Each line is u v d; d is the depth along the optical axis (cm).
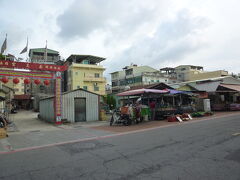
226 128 936
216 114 1803
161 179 378
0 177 425
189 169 424
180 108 1766
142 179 383
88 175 418
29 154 624
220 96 2495
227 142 651
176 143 673
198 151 559
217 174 391
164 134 869
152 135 864
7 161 549
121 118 1344
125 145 689
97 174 421
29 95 4406
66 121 1549
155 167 446
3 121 1170
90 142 783
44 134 1048
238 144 620
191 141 691
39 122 1755
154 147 633
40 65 1408
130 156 545
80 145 731
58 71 1493
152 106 1592
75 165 488
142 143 705
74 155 586
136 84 4391
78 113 1658
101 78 4025
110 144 721
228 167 427
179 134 845
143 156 538
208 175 388
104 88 4097
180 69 5625
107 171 436
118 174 415
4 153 648
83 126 1360
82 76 3866
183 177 384
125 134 949
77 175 421
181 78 5044
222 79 2517
